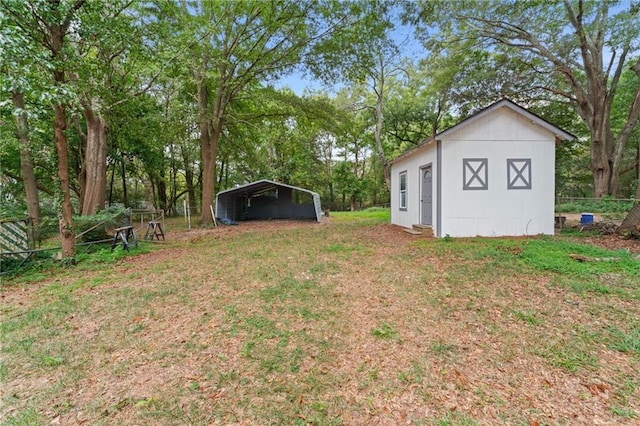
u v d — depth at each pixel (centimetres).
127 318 353
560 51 1323
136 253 740
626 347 259
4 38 439
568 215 1246
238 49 1284
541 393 211
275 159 2650
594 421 185
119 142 1666
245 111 1648
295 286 445
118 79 880
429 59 1572
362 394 217
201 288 454
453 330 302
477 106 1681
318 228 1213
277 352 271
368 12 1230
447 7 1280
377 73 1748
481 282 437
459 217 815
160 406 210
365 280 468
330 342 286
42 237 814
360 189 2783
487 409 198
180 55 879
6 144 930
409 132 2236
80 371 253
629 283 407
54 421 200
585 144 1917
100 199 1060
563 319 316
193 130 1733
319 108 1532
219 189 2681
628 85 1562
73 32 621
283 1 1152
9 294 454
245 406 208
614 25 1192
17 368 259
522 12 1211
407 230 991
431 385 223
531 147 811
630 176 1958
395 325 317
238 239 965
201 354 273
